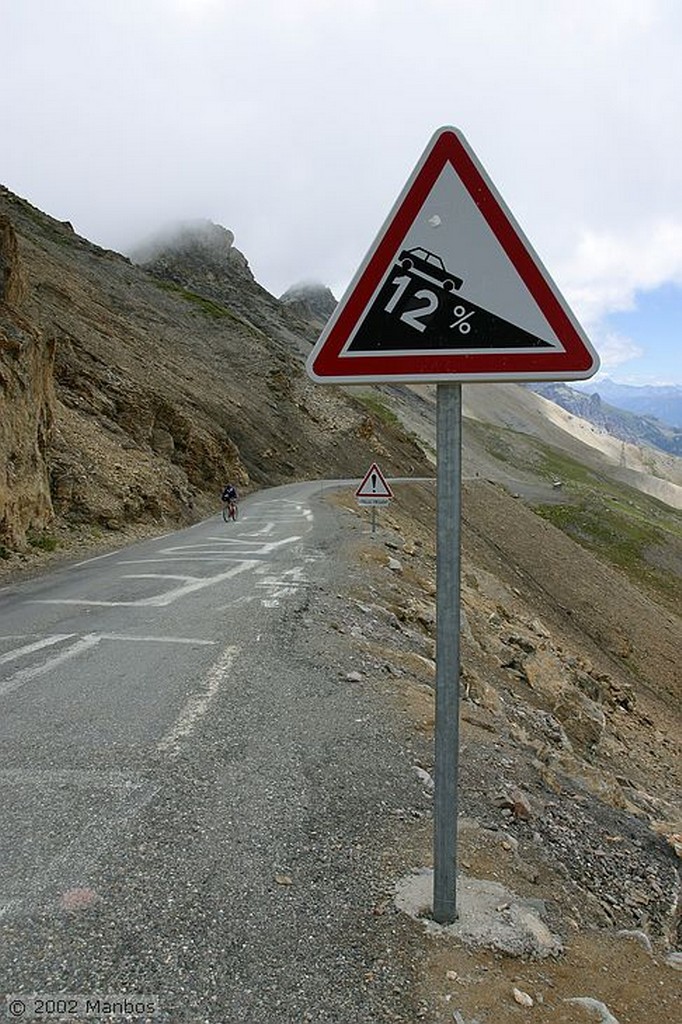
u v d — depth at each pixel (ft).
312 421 220.23
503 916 9.50
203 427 125.80
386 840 11.71
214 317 267.80
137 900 9.37
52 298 133.08
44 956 8.20
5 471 47.73
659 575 254.06
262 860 10.60
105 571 42.93
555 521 284.61
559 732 30.83
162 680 19.52
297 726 16.66
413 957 8.54
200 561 46.32
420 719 18.24
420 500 160.15
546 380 8.12
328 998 7.78
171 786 12.88
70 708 17.11
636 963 9.40
